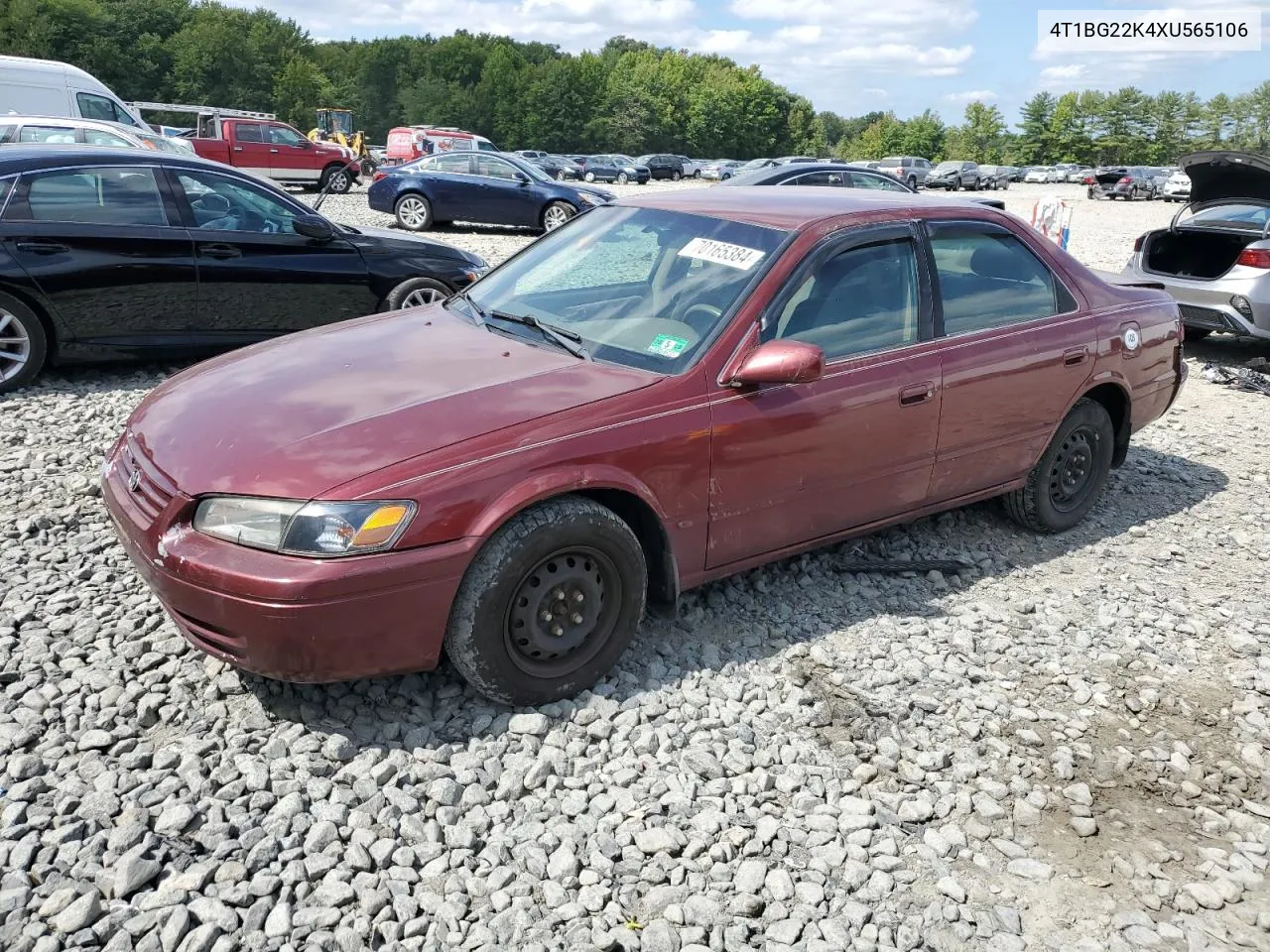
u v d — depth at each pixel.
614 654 3.54
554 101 114.38
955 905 2.72
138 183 6.86
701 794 3.08
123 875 2.53
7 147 6.81
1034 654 4.05
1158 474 6.37
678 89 120.50
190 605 3.03
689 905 2.63
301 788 2.94
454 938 2.49
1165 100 119.69
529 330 3.99
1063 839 3.05
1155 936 2.67
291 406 3.37
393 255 7.96
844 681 3.74
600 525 3.33
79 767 2.96
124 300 6.80
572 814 2.96
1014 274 4.75
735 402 3.66
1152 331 5.29
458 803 2.96
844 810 3.06
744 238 4.07
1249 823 3.17
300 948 2.43
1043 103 122.12
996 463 4.70
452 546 3.05
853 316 4.08
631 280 4.14
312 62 107.25
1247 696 3.87
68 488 4.97
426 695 3.41
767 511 3.88
